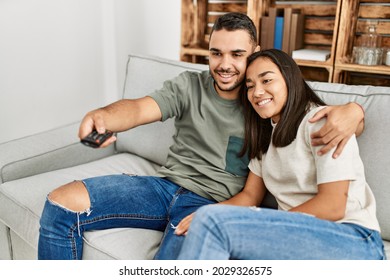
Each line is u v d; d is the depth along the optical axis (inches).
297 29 80.4
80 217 46.5
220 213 35.8
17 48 84.0
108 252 45.4
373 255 39.4
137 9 103.2
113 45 101.2
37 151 62.5
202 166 52.8
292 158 44.5
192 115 53.5
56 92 93.0
